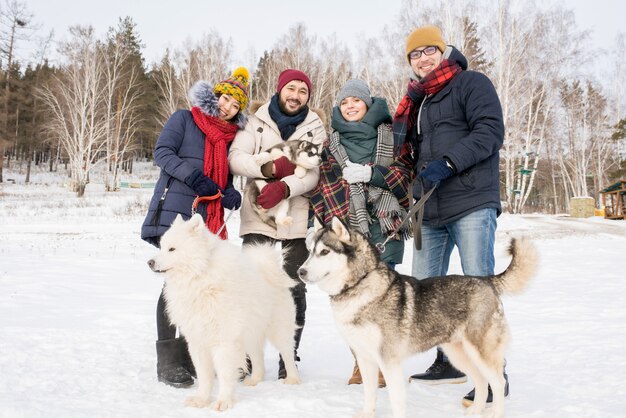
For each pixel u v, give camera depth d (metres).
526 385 3.77
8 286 7.18
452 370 4.02
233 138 4.52
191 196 4.13
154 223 4.02
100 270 9.40
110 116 37.88
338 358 4.71
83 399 3.27
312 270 3.27
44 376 3.65
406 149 4.44
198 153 4.24
